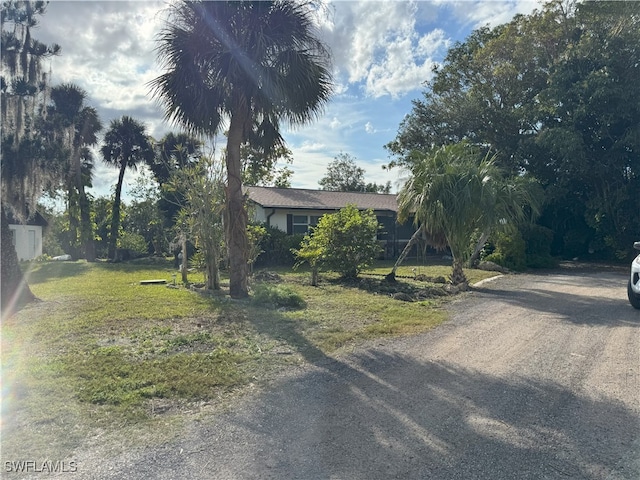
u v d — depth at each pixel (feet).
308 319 26.12
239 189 33.60
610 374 16.90
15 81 41.32
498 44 79.51
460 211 39.70
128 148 85.66
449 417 13.28
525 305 31.63
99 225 95.96
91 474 10.14
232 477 10.09
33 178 46.21
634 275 29.91
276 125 34.19
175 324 24.61
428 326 24.82
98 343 20.68
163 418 13.05
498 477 10.15
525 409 13.82
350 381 16.34
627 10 64.59
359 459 10.92
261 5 29.40
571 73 66.95
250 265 44.09
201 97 30.94
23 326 23.85
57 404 13.76
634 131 63.57
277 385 15.89
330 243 43.14
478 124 83.05
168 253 90.02
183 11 29.84
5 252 30.99
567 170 72.28
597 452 11.23
